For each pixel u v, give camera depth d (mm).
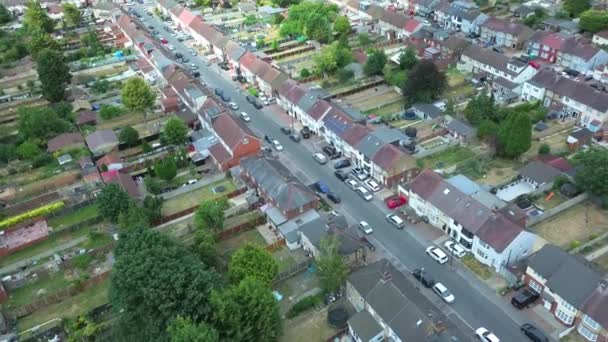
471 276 77312
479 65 140000
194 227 89438
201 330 56875
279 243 85125
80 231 92938
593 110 110750
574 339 66375
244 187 99750
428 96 123438
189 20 182875
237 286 66438
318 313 72688
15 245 89000
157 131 123000
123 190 90625
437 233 86312
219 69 155625
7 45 175375
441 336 60781
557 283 67938
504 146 101562
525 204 90750
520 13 177750
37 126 118062
